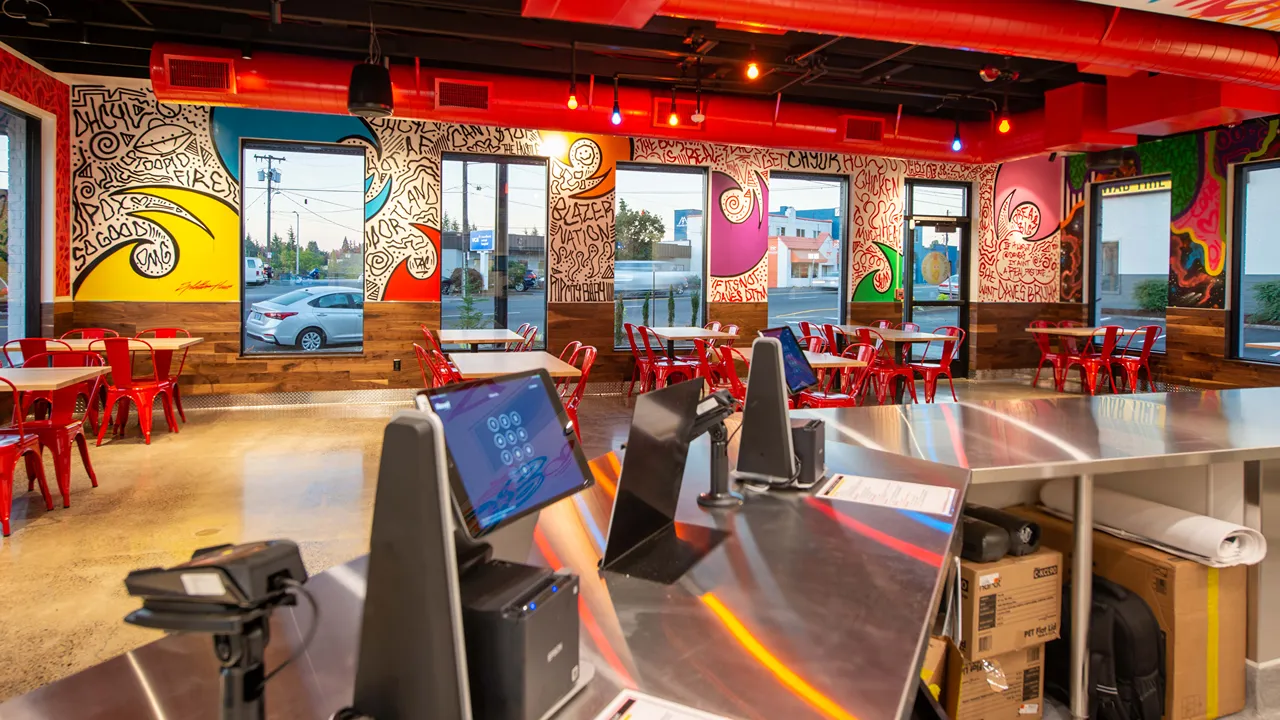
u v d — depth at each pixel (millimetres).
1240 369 9055
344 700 993
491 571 1004
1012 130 8531
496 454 1140
